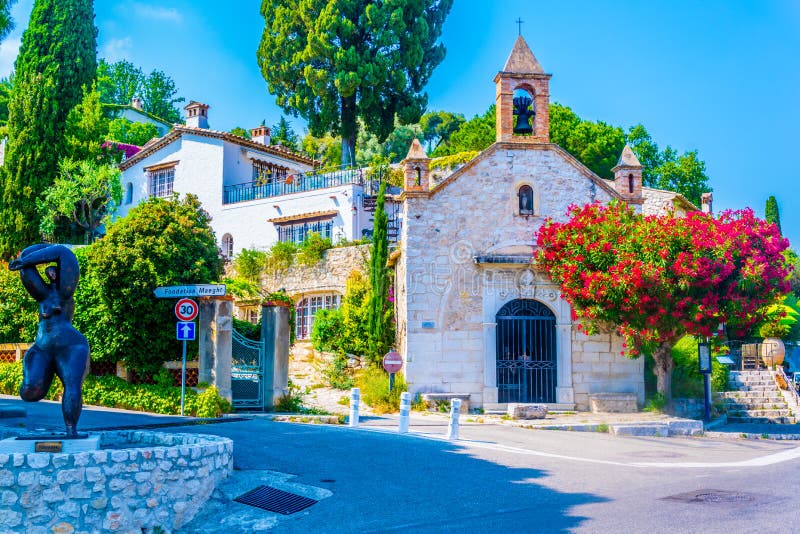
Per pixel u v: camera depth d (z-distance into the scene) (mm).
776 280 22391
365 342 28406
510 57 25016
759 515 10078
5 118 55844
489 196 24391
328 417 20000
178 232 21750
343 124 48344
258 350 21516
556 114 52281
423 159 24188
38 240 40344
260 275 35094
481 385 23672
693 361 25953
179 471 10633
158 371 20891
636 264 21188
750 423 24688
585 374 24125
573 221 23219
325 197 39500
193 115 46969
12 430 14156
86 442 10695
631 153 25250
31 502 9273
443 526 9805
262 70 49781
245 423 17859
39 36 42344
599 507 10695
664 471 13844
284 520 10406
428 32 49406
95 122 43875
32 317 23781
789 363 34688
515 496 11469
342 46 47406
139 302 20500
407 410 17891
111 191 41000
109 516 9766
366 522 10109
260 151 46125
